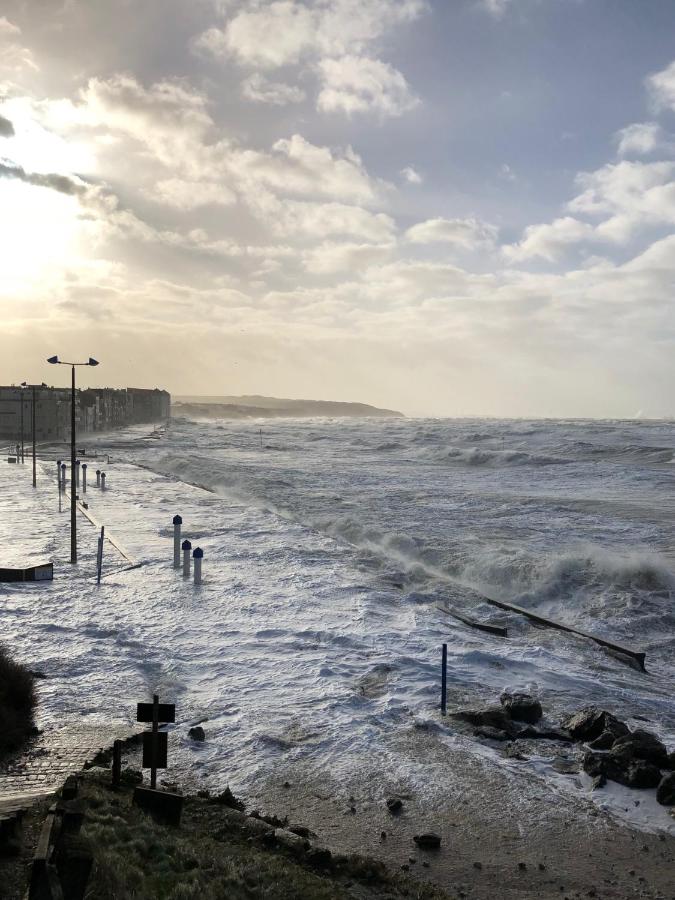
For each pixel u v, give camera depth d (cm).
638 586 2409
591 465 7425
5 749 1091
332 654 1616
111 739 1163
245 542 2903
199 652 1619
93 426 17362
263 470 6806
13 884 637
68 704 1305
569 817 984
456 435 13162
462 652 1642
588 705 1388
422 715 1309
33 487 4984
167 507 3938
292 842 870
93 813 833
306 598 2075
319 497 4650
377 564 2553
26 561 2523
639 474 6519
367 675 1502
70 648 1617
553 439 11950
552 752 1195
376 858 878
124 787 986
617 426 16150
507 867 865
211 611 1939
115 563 2512
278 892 734
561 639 1850
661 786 1036
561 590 2380
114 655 1579
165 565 2480
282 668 1527
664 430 14162
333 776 1084
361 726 1251
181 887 673
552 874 851
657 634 1998
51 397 13375
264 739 1192
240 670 1512
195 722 1260
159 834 821
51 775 1016
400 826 955
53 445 11106
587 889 823
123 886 660
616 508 4300
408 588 2250
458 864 870
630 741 1145
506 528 3541
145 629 1775
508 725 1269
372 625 1831
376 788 1052
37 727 1198
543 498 4806
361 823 961
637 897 807
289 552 2697
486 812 993
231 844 862
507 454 8250
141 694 1371
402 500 4641
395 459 8912
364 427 19925
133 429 19888
